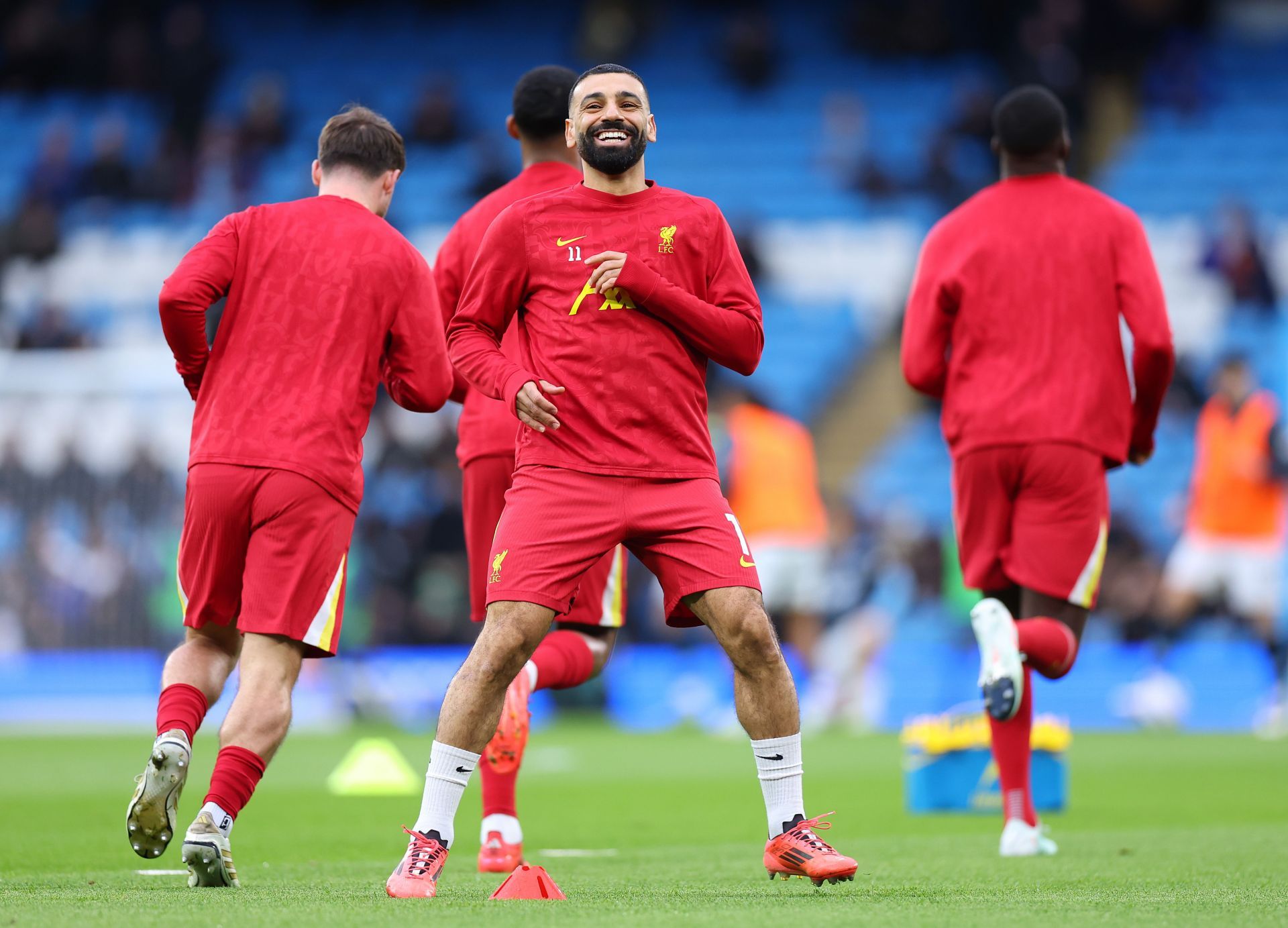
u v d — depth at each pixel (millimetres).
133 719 62500
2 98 91250
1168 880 16281
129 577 64375
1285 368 72500
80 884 16094
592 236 15508
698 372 15531
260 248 16609
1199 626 58250
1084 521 20531
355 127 17453
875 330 78875
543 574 14953
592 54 94938
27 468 65812
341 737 51531
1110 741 48781
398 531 60875
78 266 80750
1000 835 23234
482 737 14891
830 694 56094
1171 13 90562
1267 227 81312
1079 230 20891
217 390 16328
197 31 87375
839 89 91250
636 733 55000
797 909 13180
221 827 15281
